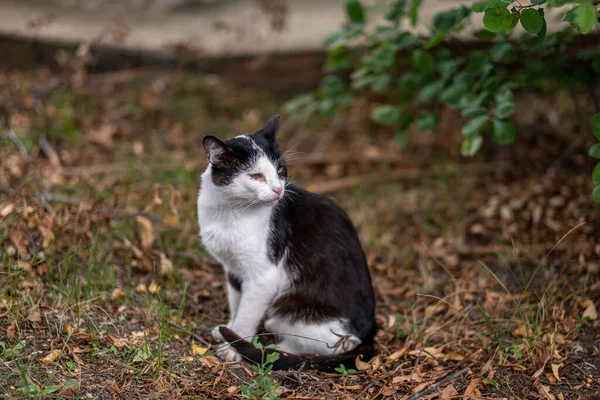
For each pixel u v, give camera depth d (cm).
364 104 725
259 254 353
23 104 614
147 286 425
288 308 364
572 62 502
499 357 352
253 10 902
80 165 588
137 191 517
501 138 408
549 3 327
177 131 663
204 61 769
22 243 402
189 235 486
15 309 352
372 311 378
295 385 338
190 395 315
